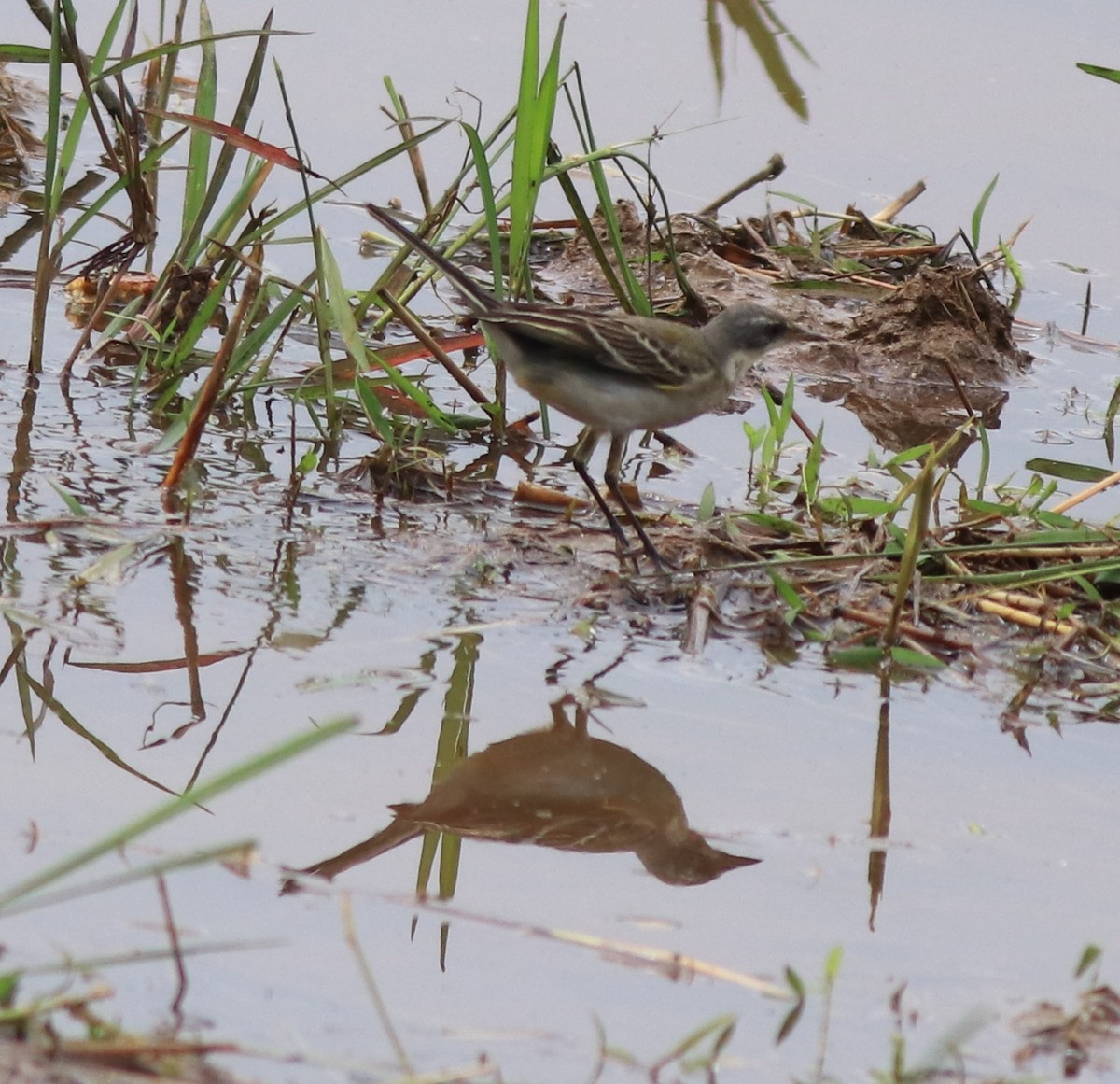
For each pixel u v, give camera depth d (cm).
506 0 2348
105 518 1188
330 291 1226
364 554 1198
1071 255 1866
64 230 1667
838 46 2292
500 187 1600
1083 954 775
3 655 1023
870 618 1147
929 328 1648
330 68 2069
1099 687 1098
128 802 873
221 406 1419
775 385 1584
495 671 1063
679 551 1234
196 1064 662
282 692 1008
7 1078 630
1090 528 1247
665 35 2267
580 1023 728
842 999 762
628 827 906
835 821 922
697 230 1819
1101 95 2195
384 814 892
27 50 1355
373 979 745
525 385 1216
